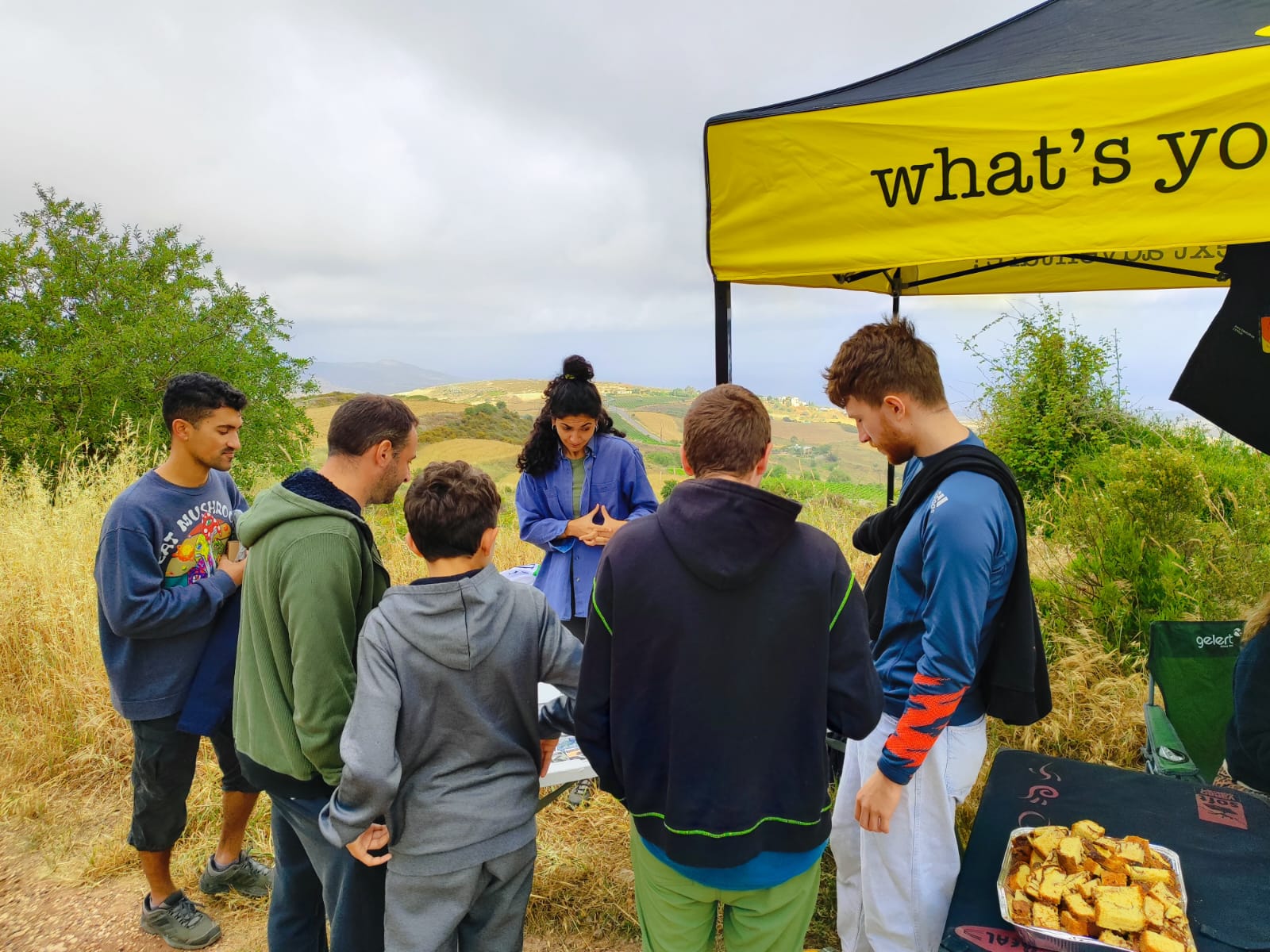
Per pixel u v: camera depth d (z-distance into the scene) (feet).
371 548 5.91
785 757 4.82
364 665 5.16
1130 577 11.89
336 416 6.00
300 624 5.36
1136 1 7.98
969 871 5.73
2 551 15.83
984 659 6.04
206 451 7.80
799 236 7.45
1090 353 24.73
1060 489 17.72
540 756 5.97
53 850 9.88
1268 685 5.89
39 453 32.37
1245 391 9.16
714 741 4.71
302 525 5.55
